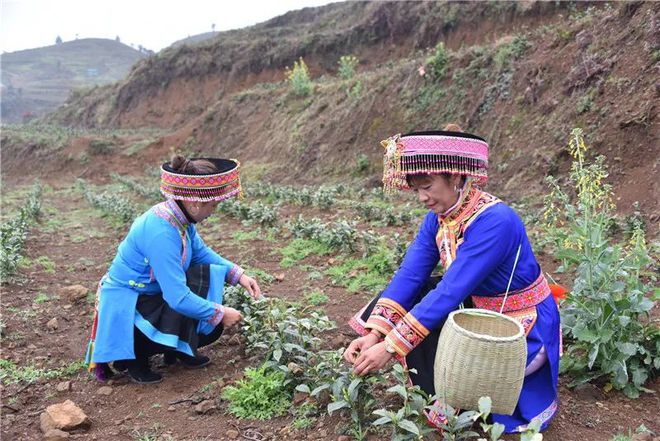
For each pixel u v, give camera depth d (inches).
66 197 775.1
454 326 103.1
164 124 1391.5
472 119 532.7
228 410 139.6
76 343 196.2
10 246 315.0
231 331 190.4
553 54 480.4
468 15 897.5
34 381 164.6
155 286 157.9
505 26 832.3
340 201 470.6
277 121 855.1
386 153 114.3
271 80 1237.7
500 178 450.9
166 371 167.5
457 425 101.7
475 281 110.5
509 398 102.9
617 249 138.3
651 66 384.2
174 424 137.1
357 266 263.0
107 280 158.4
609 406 130.2
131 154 1069.1
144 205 573.6
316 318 161.0
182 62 1430.9
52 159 1120.8
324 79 969.5
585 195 147.3
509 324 108.3
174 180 147.3
